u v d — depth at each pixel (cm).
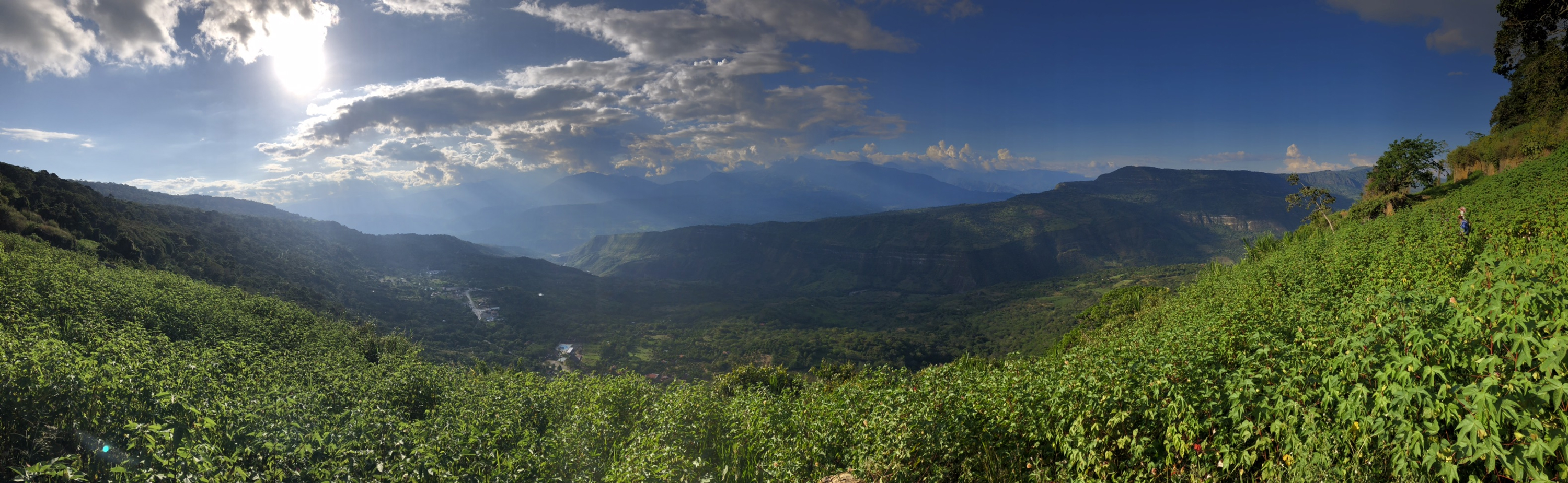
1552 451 422
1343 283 1520
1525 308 526
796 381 2719
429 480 949
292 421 1103
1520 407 457
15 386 877
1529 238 1487
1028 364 1149
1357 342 611
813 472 981
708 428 1305
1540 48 5278
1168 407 684
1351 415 557
